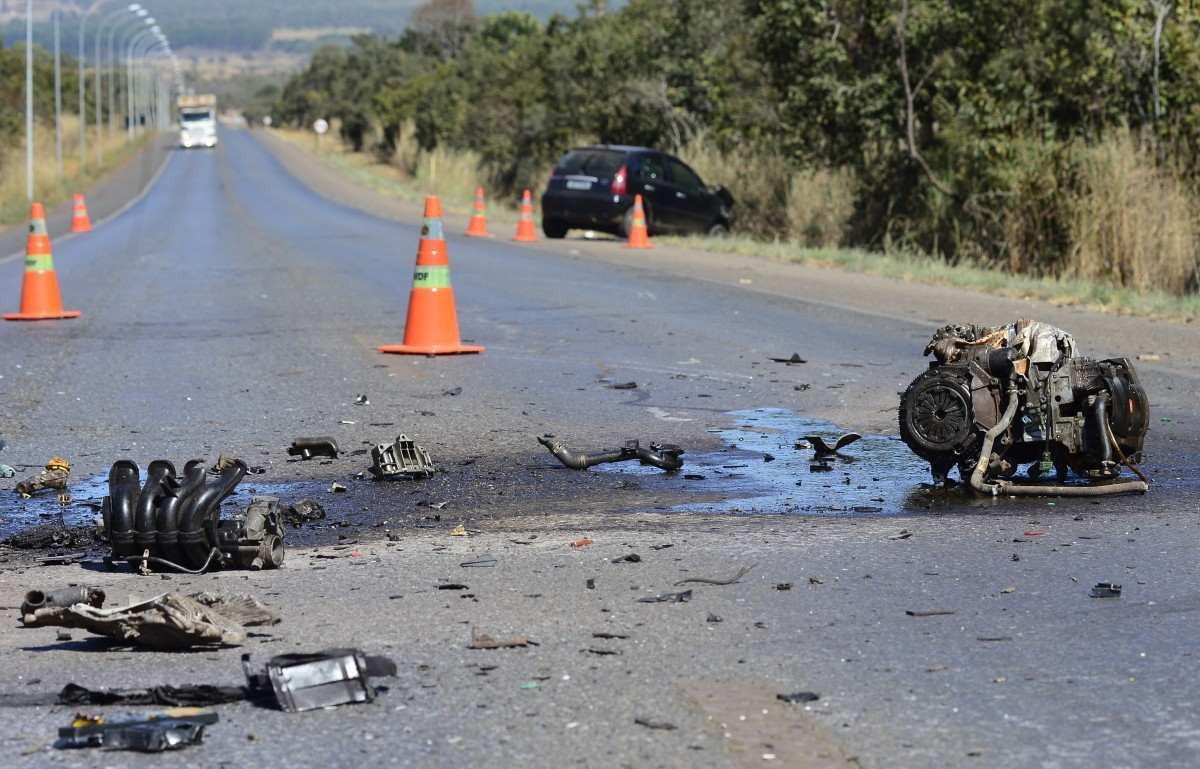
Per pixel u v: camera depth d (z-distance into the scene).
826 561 11.66
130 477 11.80
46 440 17.64
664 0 85.00
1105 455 14.38
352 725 7.91
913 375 22.47
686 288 36.56
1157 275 36.59
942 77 46.84
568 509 13.96
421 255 25.23
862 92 47.22
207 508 11.46
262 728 7.86
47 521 13.76
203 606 9.64
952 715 8.07
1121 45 41.97
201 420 18.94
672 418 19.05
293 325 29.09
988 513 13.62
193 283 38.69
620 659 9.06
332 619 10.04
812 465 16.02
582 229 57.88
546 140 98.69
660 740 7.68
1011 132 43.50
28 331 28.48
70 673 8.92
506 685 8.57
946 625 9.81
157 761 7.41
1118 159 38.03
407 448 15.60
